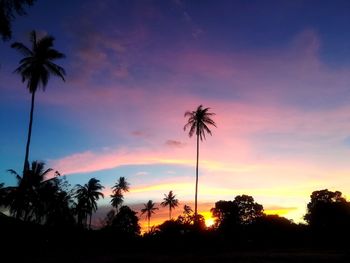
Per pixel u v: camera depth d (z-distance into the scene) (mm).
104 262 35938
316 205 77562
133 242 57844
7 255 35594
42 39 39438
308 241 69312
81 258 40844
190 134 58531
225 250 54625
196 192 56500
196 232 55719
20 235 39000
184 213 57656
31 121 38594
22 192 43094
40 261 35438
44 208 47531
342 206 74062
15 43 38219
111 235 60188
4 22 17125
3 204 42812
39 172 45875
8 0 16922
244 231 73562
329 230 69938
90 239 58781
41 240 45188
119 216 83938
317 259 37062
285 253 48781
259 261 35438
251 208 98438
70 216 54688
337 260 35750
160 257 41625
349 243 66562
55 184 51875
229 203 95750
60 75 39406
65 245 52812
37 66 38312
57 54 39250
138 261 36812
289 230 72312
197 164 57062
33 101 38938
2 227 38781
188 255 45406
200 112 58406
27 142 38125
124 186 99375
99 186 78125
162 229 56688
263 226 73312
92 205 76625
